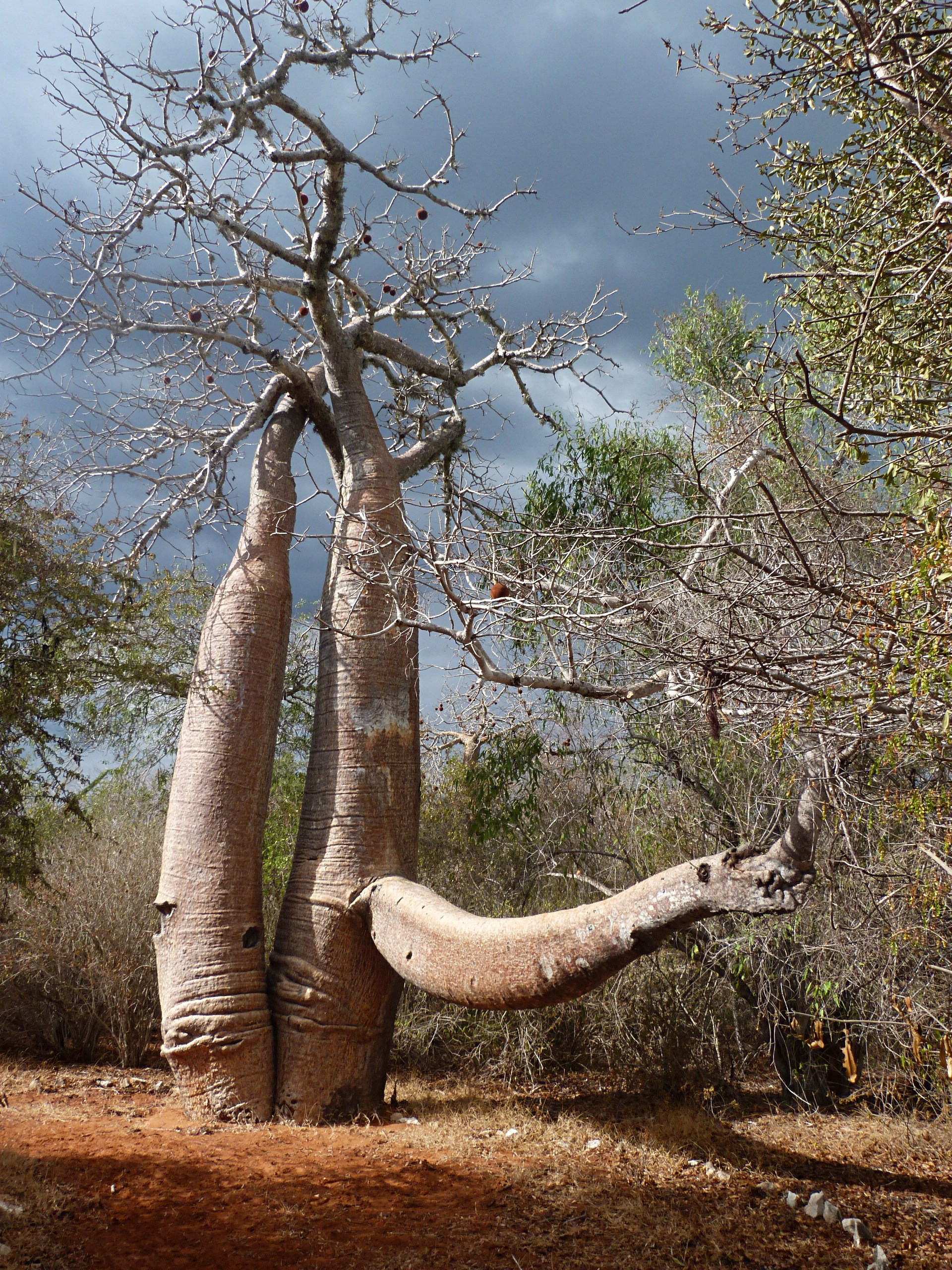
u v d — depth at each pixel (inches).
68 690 305.0
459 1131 319.0
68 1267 197.6
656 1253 219.8
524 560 241.3
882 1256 220.4
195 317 374.9
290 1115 335.3
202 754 368.5
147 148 326.3
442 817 496.7
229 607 389.7
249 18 357.4
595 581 247.4
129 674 339.9
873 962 274.5
